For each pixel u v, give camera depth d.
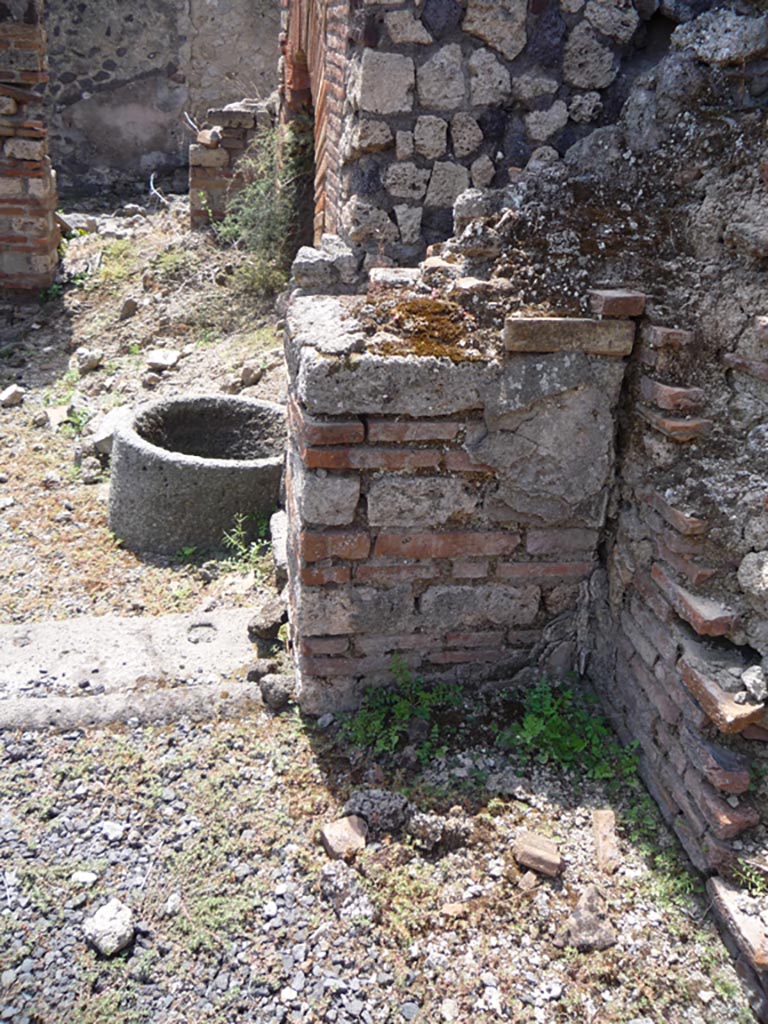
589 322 2.69
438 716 3.01
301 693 3.11
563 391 2.76
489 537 2.91
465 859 2.54
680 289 2.69
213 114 8.40
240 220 7.64
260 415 5.13
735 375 2.55
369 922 2.38
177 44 11.31
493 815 2.66
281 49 7.22
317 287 3.87
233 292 7.62
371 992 2.24
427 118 3.80
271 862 2.59
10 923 2.41
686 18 3.65
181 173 11.82
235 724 3.14
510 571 2.99
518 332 2.66
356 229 3.96
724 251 2.62
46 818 2.76
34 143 7.68
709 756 2.35
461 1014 2.18
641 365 2.74
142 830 2.71
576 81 3.77
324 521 2.79
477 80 3.75
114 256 8.59
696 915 2.36
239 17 11.34
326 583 2.91
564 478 2.87
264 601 4.10
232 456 5.21
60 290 8.09
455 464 2.79
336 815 2.73
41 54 7.64
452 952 2.32
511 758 2.87
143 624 3.85
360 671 3.07
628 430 2.85
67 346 7.35
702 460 2.56
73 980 2.28
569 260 2.85
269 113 8.33
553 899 2.43
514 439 2.78
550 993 2.22
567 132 3.84
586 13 3.67
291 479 3.42
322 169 5.14
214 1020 2.19
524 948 2.32
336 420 2.69
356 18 3.74
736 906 2.25
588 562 3.03
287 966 2.30
